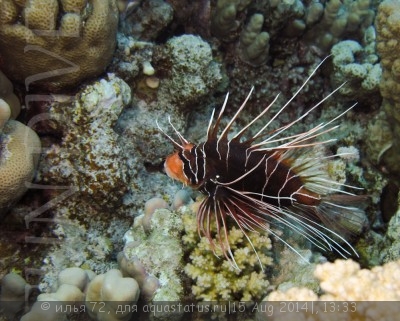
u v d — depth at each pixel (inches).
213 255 21.8
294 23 29.8
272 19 29.4
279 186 21.5
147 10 27.9
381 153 28.7
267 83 31.0
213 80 28.5
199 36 28.6
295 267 23.0
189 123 30.0
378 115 28.9
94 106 24.4
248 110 31.3
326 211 22.8
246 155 20.9
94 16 23.1
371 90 29.0
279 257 23.3
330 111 31.1
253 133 30.7
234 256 21.5
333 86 30.5
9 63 23.4
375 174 29.5
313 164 22.3
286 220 22.2
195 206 22.8
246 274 21.8
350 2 31.3
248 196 20.6
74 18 22.5
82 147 24.5
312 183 22.1
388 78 26.0
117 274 21.8
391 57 25.3
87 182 24.5
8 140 22.5
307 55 31.0
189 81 27.8
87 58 23.8
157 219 23.4
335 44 30.6
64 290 21.8
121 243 26.1
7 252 24.2
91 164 24.4
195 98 28.3
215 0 29.2
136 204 26.6
